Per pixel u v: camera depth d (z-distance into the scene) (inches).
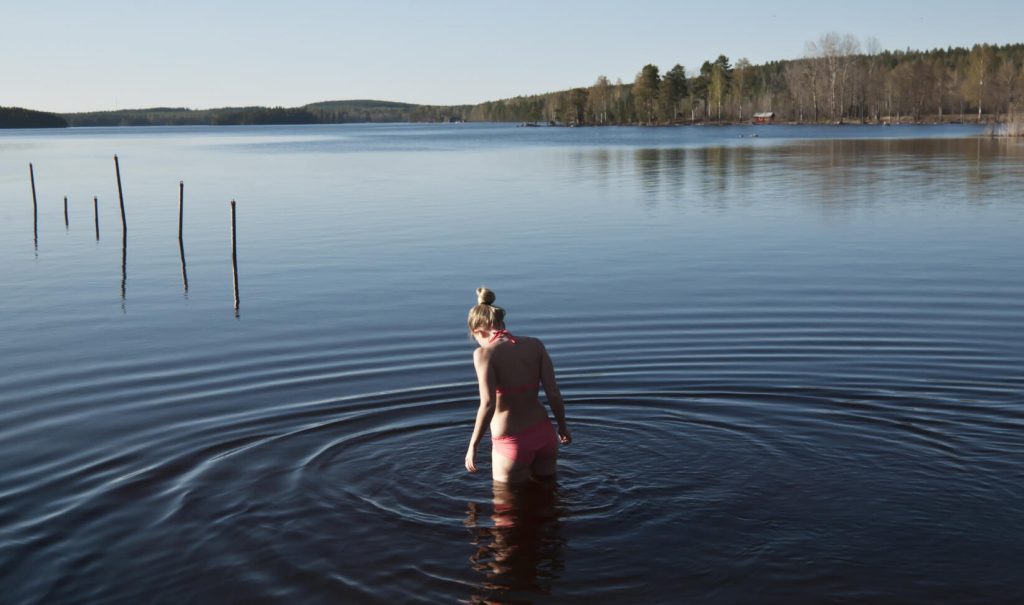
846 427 300.0
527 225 926.4
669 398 336.2
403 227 925.8
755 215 977.5
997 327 447.8
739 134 4537.4
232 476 271.4
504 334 262.8
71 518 245.4
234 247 578.2
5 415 343.6
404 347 436.8
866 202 1076.5
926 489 249.1
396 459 280.7
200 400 355.3
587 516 238.4
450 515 241.1
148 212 1112.8
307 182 1588.3
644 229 880.9
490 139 4594.0
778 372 370.3
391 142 4303.6
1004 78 5585.6
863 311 490.9
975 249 705.6
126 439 309.9
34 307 564.4
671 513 238.7
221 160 2468.0
